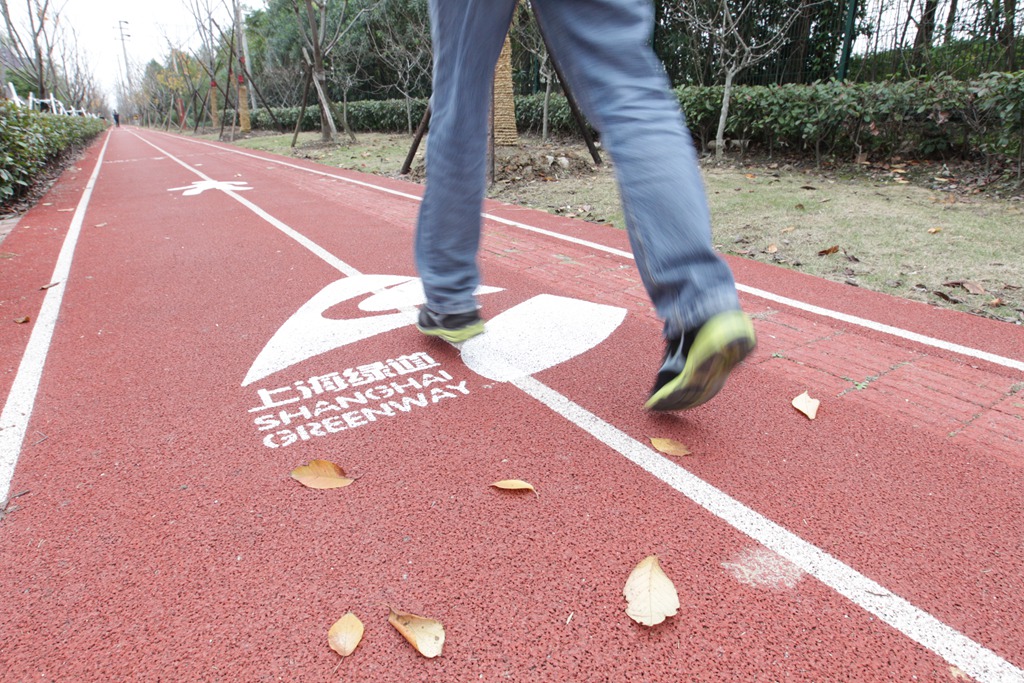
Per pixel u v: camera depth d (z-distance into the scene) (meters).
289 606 1.51
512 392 2.54
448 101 2.21
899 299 3.70
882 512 1.81
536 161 8.84
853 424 2.29
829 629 1.43
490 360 2.84
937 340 3.07
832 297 3.76
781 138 9.17
